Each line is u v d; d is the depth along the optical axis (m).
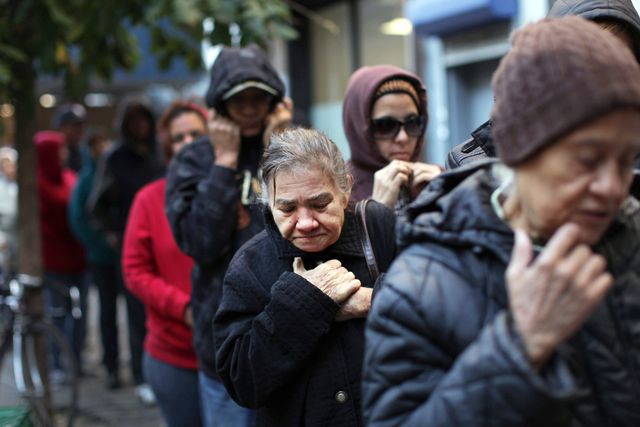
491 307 1.46
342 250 2.33
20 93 4.86
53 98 13.81
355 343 2.22
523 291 1.35
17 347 5.02
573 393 1.32
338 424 2.20
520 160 1.36
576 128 1.30
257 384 2.20
